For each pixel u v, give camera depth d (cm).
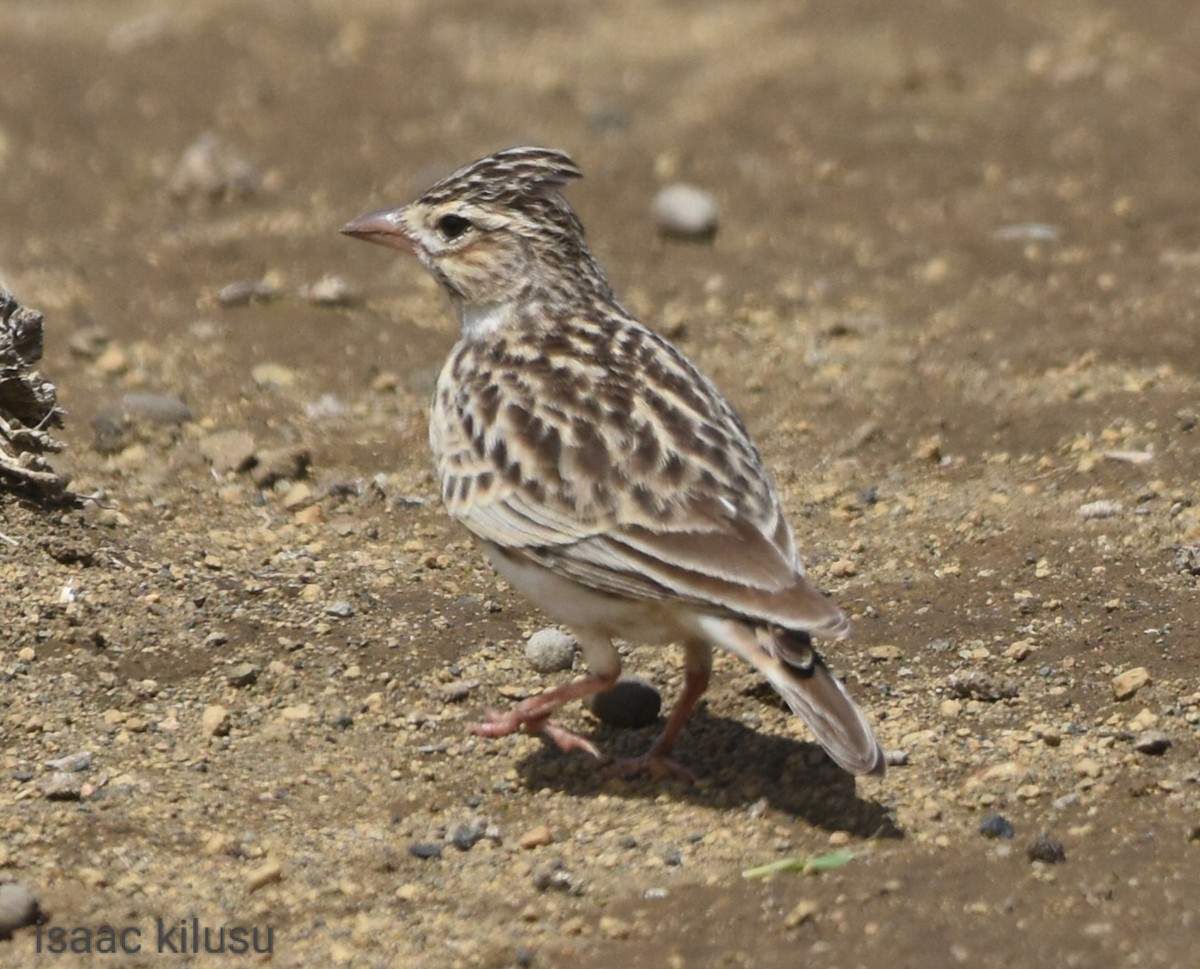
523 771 1045
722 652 1159
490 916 905
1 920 884
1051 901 885
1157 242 1833
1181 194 1928
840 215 1958
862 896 895
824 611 885
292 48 2412
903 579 1245
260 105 2242
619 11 2566
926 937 859
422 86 2311
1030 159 2045
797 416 1527
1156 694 1086
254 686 1113
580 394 1021
